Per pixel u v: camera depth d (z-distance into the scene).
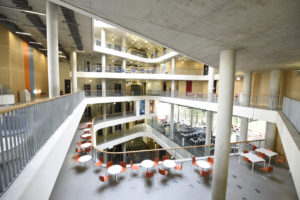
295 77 9.82
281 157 9.40
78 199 5.52
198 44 5.31
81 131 13.09
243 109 8.91
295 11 2.89
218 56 6.72
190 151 11.79
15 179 1.99
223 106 5.29
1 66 8.42
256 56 6.41
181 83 19.92
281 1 2.60
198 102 12.11
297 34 3.98
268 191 6.28
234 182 6.82
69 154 8.98
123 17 3.78
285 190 6.35
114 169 6.52
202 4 2.92
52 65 5.95
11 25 8.15
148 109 20.50
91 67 15.67
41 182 2.39
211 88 14.49
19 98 9.39
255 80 13.54
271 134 10.02
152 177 6.92
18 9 6.28
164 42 5.50
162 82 23.08
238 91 16.08
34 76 11.81
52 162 2.98
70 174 6.95
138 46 23.16
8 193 1.74
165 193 5.96
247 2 2.71
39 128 2.93
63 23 8.22
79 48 13.30
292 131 4.31
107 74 15.90
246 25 3.61
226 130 5.25
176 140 14.98
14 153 2.12
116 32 17.31
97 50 14.80
